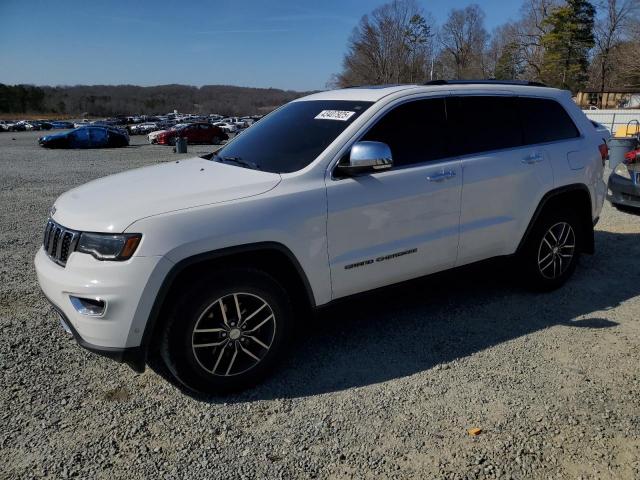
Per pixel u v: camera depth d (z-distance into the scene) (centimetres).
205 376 308
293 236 321
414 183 368
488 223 414
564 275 477
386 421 291
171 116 10044
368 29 7231
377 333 399
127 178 367
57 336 394
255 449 271
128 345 286
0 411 301
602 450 265
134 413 302
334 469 256
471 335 393
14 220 799
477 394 315
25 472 254
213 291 300
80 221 299
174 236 287
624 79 5616
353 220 345
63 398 315
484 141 414
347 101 395
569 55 6719
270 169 351
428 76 7338
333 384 330
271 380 336
